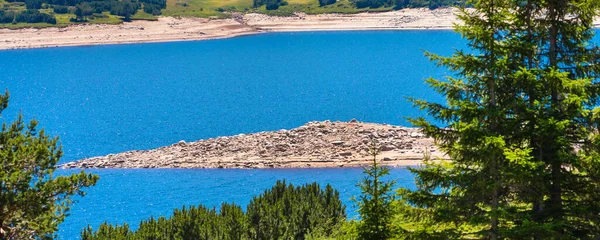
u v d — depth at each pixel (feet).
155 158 212.43
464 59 72.79
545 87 73.00
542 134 70.95
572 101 69.41
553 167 73.46
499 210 70.33
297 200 122.01
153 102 385.50
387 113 319.06
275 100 377.50
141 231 108.68
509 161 69.87
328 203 125.18
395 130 220.43
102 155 234.99
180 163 205.05
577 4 72.69
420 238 75.05
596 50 75.25
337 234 108.37
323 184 172.55
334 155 199.00
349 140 210.79
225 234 106.22
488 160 70.38
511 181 69.97
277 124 295.48
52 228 85.97
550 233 69.05
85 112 353.31
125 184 183.52
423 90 397.19
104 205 163.63
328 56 648.79
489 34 71.77
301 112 329.93
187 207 159.33
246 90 430.20
